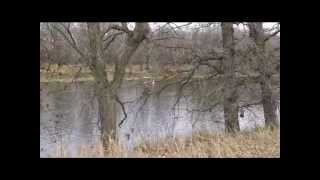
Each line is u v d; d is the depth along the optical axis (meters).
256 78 13.64
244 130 13.06
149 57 13.86
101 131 13.94
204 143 11.60
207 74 13.84
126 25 13.69
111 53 14.57
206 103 13.58
